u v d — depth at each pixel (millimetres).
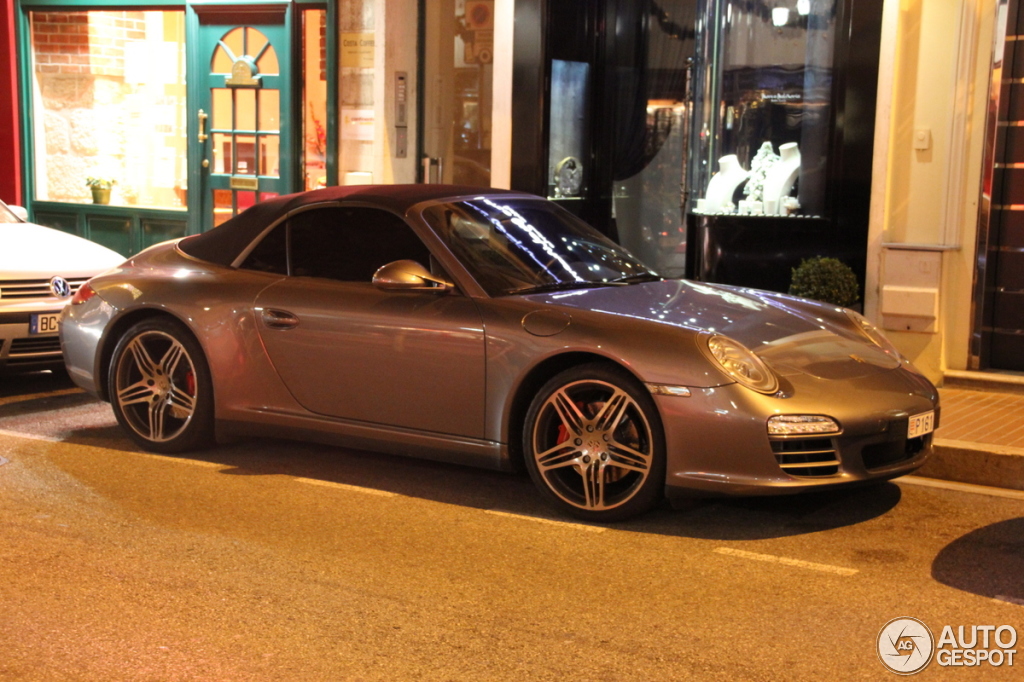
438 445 4973
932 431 4789
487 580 3984
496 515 4758
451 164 10078
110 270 6145
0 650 3395
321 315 5188
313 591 3873
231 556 4215
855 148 7516
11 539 4395
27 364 6871
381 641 3461
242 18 10508
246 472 5406
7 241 7207
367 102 10117
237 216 5859
